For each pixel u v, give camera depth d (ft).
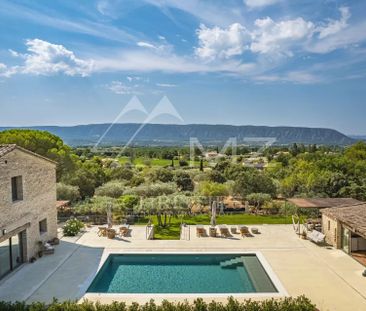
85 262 63.41
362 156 193.47
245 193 133.80
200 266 64.08
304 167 164.14
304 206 85.71
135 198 115.55
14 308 39.96
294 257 65.46
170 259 67.41
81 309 39.45
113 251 69.72
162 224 98.53
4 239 54.85
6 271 57.82
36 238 67.31
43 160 71.67
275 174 166.09
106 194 127.03
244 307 40.55
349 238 66.69
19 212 60.39
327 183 138.51
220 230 81.05
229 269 62.54
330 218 74.38
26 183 63.52
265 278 56.59
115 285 55.36
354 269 59.00
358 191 132.87
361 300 47.34
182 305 41.14
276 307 40.50
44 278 55.77
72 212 102.47
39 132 134.62
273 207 114.62
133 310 40.16
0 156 53.88
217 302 46.88
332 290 50.72
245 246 72.59
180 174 156.15
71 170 137.59
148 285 55.26
